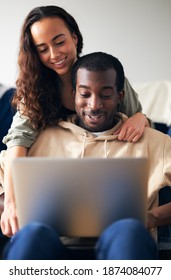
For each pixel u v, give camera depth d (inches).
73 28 70.3
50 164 47.1
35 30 66.6
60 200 48.1
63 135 64.7
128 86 71.1
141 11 120.5
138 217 48.6
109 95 60.1
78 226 48.9
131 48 120.7
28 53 68.2
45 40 66.1
